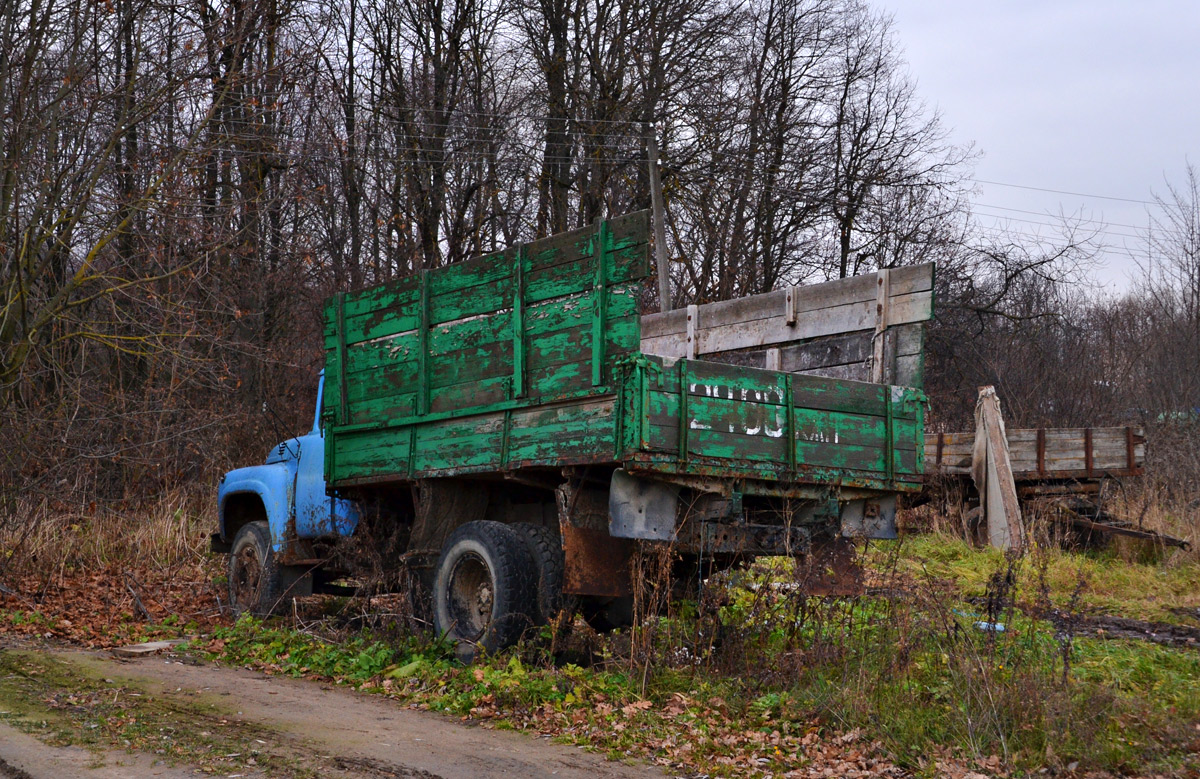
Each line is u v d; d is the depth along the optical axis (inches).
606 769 193.2
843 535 280.2
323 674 284.0
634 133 1000.9
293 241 848.9
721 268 1060.5
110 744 198.8
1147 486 626.5
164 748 197.2
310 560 359.3
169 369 597.0
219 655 311.4
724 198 1064.8
